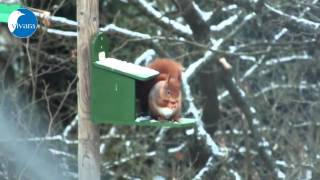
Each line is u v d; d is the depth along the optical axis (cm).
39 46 1512
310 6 1445
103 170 1894
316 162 1694
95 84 884
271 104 2272
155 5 2047
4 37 2158
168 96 866
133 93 870
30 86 1936
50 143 1638
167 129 2012
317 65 1966
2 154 1418
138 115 913
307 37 1653
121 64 904
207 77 1888
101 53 911
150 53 1742
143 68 906
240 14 1767
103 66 877
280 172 1733
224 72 1827
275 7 1535
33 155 1398
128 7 2152
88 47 898
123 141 2006
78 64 905
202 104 2059
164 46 1900
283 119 1986
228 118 2050
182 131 2116
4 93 1456
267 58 2052
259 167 1866
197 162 1778
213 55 1672
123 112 875
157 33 2050
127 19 2130
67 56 1983
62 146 1723
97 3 905
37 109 1794
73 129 1995
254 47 1839
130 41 1720
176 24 1694
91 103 888
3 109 1477
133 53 1966
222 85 2222
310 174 1688
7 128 1462
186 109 1762
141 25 2022
